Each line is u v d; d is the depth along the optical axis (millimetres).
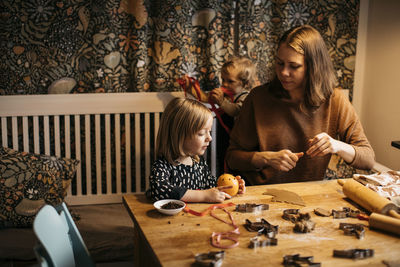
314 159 2064
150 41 2768
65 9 2607
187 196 1617
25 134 2680
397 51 2744
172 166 1796
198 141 1759
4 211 2342
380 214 1454
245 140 2188
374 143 3043
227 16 2795
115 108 2734
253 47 2848
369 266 1192
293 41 1878
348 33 2939
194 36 2797
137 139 2814
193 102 1775
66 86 2705
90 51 2688
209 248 1275
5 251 2154
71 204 2816
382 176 1765
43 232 1235
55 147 2734
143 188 2924
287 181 2119
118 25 2684
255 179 2168
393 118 2824
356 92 3109
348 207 1610
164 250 1260
